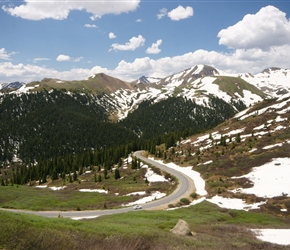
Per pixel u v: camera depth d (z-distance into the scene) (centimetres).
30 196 9281
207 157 11788
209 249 2619
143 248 2502
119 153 16912
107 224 3056
